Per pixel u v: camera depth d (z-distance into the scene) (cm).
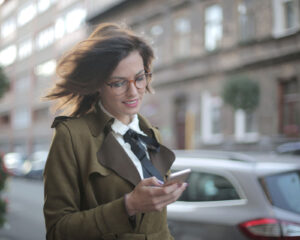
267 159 345
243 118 1379
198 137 1552
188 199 320
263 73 1329
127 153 139
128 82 136
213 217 297
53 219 124
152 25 1836
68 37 2078
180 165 338
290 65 1251
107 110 143
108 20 2064
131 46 137
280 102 1280
